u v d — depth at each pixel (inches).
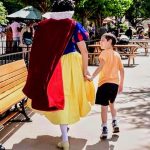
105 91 247.6
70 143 245.6
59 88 230.1
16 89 291.9
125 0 948.6
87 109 239.5
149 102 358.0
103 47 252.1
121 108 333.4
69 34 231.3
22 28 673.0
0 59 373.7
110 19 1293.1
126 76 520.7
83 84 237.8
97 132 266.5
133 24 2237.9
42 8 857.5
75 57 235.1
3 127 275.6
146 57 836.6
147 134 262.1
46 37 232.4
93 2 895.7
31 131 269.9
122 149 235.6
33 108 233.5
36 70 232.5
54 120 233.5
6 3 1200.2
